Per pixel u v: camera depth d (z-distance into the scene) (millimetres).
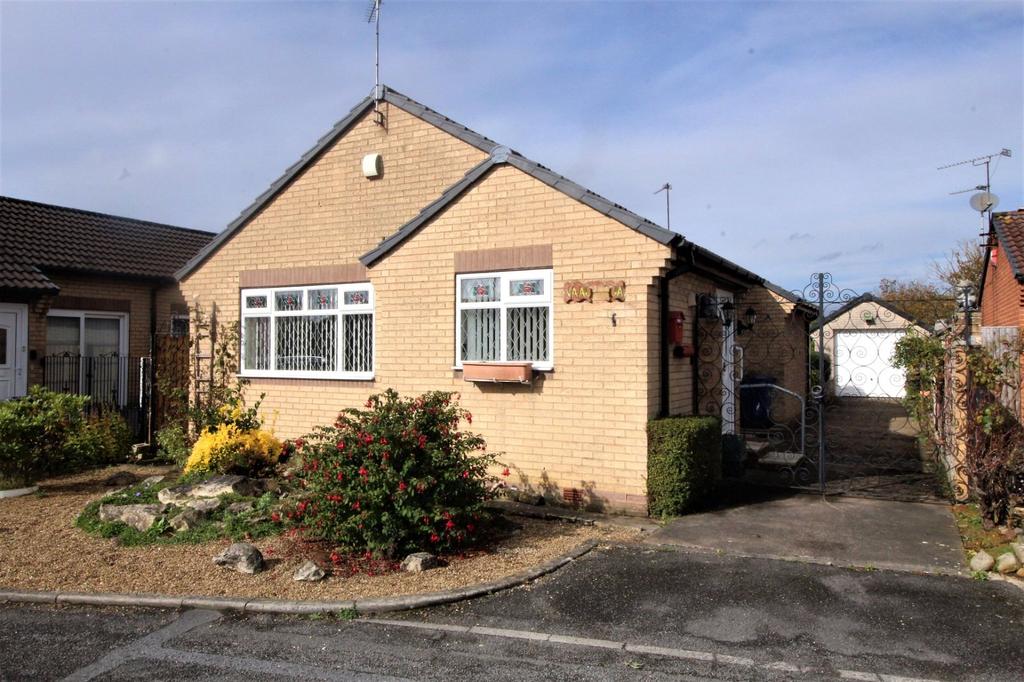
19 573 6980
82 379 16656
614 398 9211
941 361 10797
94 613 6199
